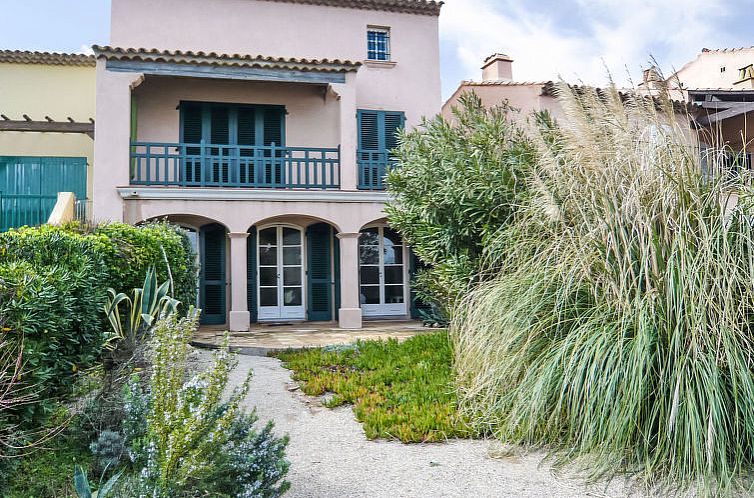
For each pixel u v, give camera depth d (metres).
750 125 13.98
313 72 12.32
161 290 5.86
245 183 12.29
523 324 4.34
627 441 3.52
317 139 13.80
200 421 2.67
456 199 6.27
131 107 12.71
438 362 6.60
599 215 4.46
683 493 3.28
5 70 13.66
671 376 3.50
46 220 13.18
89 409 3.85
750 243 3.84
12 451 3.18
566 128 5.11
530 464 3.81
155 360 2.95
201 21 13.43
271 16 13.80
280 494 3.04
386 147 14.12
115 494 2.61
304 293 13.77
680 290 3.73
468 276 5.98
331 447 4.23
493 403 4.34
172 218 12.44
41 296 3.43
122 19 13.06
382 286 14.10
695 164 4.34
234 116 13.38
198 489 2.63
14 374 3.03
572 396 3.80
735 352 3.48
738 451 3.34
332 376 6.39
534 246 5.05
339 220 12.20
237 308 11.59
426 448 4.17
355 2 14.16
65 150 13.53
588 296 4.35
